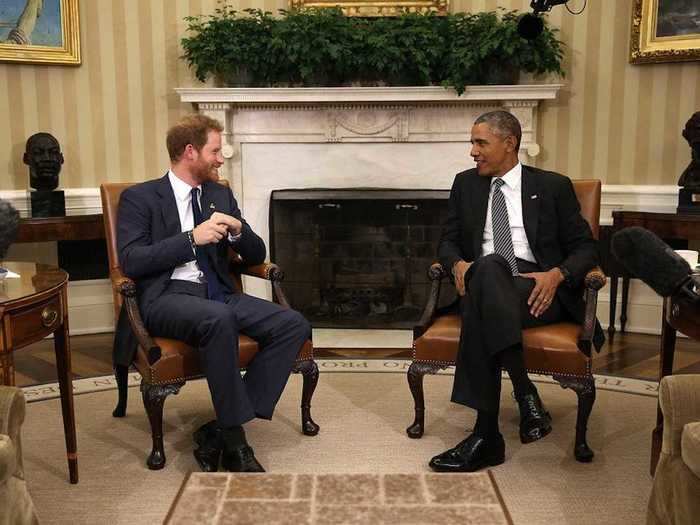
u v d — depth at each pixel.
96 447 2.84
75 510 2.33
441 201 4.63
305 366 2.86
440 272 2.99
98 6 4.68
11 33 4.44
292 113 4.75
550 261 2.96
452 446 2.83
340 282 4.77
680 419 1.73
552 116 4.79
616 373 3.78
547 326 2.80
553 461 2.71
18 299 2.11
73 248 4.66
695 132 4.11
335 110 4.73
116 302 2.93
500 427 3.04
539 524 2.24
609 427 3.04
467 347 2.59
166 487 2.49
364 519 1.54
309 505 1.60
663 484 1.74
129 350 2.82
